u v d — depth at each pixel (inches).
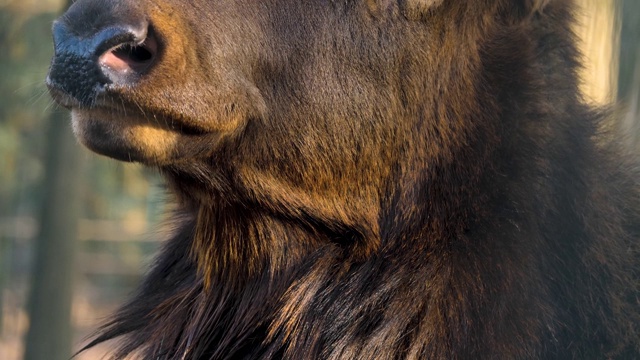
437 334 280.2
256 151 279.3
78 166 797.9
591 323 288.8
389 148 287.4
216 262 306.5
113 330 346.3
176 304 326.0
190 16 256.1
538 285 283.7
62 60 241.6
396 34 283.0
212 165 278.2
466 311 280.1
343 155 285.4
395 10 282.5
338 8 280.8
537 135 292.0
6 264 1595.7
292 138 281.7
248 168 280.7
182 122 255.0
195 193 291.7
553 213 290.7
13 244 1595.7
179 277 337.4
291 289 296.0
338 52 281.9
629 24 449.1
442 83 287.7
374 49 283.0
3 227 1576.0
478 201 286.7
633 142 335.9
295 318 294.0
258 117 274.8
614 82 410.3
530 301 281.1
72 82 241.6
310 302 294.0
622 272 298.8
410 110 287.0
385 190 289.7
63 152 787.4
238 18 267.4
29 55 1069.8
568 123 300.2
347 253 294.5
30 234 1581.0
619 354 288.7
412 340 281.3
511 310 280.1
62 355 795.4
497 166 288.4
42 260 791.7
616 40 411.8
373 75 283.9
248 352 302.7
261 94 276.2
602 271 294.7
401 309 284.2
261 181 283.3
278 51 276.5
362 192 288.7
